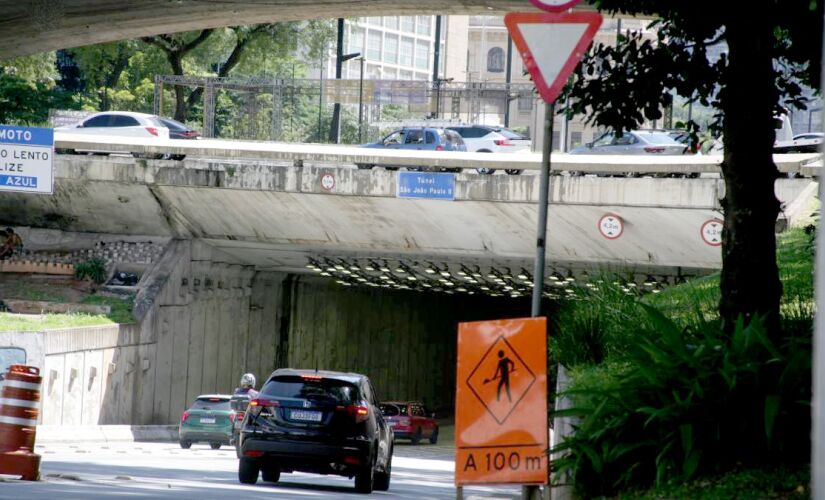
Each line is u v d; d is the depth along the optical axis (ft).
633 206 248.11
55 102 496.64
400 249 296.51
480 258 299.58
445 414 499.92
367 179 275.59
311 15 257.75
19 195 324.39
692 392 67.77
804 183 242.17
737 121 82.17
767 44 82.58
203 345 340.59
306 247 314.76
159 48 541.34
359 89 543.80
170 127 380.58
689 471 65.98
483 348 72.59
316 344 403.54
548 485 71.56
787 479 64.13
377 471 148.05
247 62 538.88
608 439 71.10
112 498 91.81
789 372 67.21
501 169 270.05
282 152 289.33
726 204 82.79
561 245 271.90
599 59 93.15
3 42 277.44
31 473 107.34
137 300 312.29
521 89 532.73
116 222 327.67
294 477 168.35
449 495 144.66
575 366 95.45
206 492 108.68
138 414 308.19
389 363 452.35
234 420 259.60
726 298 82.07
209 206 304.50
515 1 235.20
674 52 90.33
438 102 541.34
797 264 139.95
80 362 277.85
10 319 280.31
